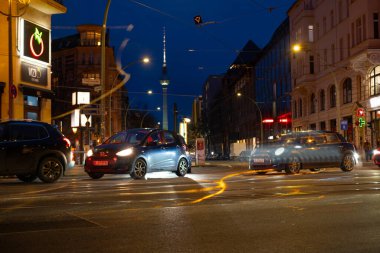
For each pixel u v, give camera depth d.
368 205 9.34
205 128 141.12
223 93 118.12
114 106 82.12
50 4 32.16
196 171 24.66
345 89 45.31
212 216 8.29
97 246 6.18
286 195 11.13
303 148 19.95
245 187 13.27
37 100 32.97
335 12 46.78
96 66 79.62
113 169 16.58
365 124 40.25
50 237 6.71
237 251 5.88
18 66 30.38
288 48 61.97
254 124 83.75
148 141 17.72
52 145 15.77
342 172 20.45
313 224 7.50
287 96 63.34
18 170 15.02
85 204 9.88
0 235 6.85
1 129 15.05
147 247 6.11
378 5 38.69
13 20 30.00
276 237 6.62
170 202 10.09
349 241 6.35
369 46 38.41
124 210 8.99
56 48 84.69
